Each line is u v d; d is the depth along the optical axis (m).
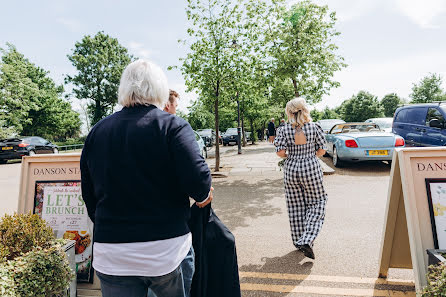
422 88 50.47
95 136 1.28
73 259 2.14
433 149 2.07
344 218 4.31
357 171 7.93
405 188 2.04
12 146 15.23
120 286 1.18
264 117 28.66
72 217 2.44
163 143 1.18
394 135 7.78
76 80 44.72
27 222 2.02
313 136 2.96
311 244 2.77
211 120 43.97
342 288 2.48
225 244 1.71
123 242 1.14
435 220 1.99
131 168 1.16
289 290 2.49
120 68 46.03
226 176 8.48
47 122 41.72
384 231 2.45
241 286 2.58
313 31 8.30
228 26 8.54
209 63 8.66
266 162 11.20
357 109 68.25
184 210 1.29
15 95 24.47
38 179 2.56
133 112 1.27
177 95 2.58
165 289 1.25
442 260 1.67
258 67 8.75
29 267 1.69
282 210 4.94
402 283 2.52
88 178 1.34
